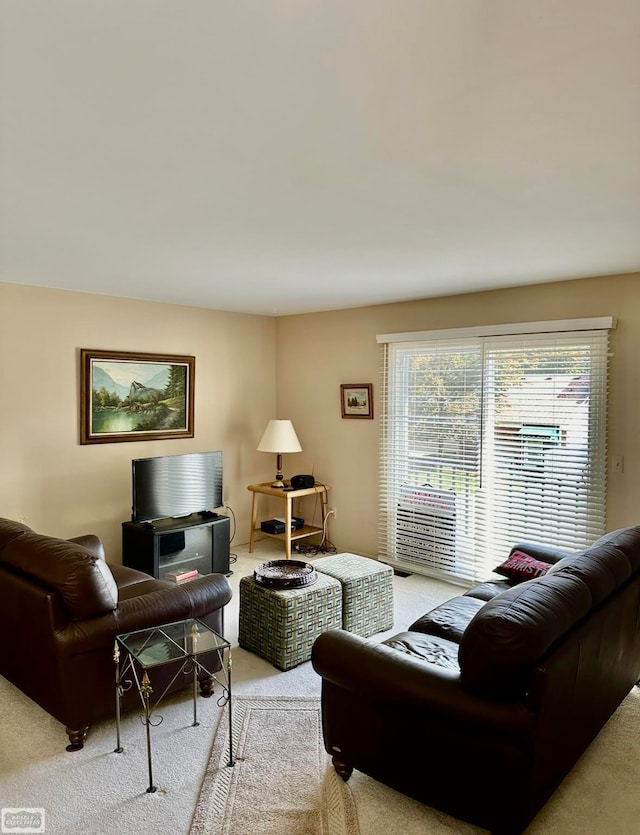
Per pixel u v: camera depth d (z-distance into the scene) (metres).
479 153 1.86
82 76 1.39
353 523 5.46
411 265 3.53
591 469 3.92
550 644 1.88
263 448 5.41
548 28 1.19
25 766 2.35
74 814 2.10
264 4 1.11
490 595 3.22
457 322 4.61
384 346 5.12
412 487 4.97
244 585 3.44
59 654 2.38
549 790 1.99
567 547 4.05
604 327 3.79
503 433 4.36
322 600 3.35
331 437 5.62
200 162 1.94
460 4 1.11
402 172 2.03
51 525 4.43
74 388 4.52
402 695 1.98
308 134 1.72
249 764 2.38
